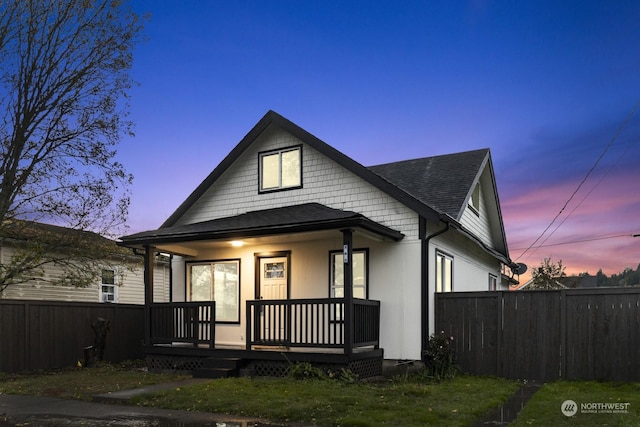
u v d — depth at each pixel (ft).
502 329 34.35
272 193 44.16
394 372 36.04
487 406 23.79
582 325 31.78
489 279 60.70
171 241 39.63
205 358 37.47
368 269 38.19
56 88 36.52
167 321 40.06
